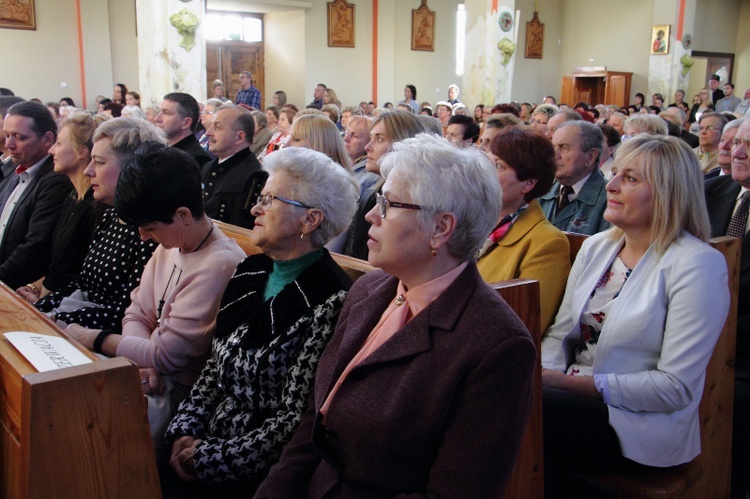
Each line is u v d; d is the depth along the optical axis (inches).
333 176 69.3
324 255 70.9
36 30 475.2
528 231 90.3
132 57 512.7
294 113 262.1
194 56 327.6
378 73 620.7
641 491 73.0
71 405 47.4
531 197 91.6
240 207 141.7
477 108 454.6
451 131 165.3
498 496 50.1
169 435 71.5
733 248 83.2
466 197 52.5
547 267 87.4
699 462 79.3
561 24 760.3
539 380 68.8
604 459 75.5
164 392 78.9
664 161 74.9
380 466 52.4
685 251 73.9
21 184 131.8
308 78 585.6
